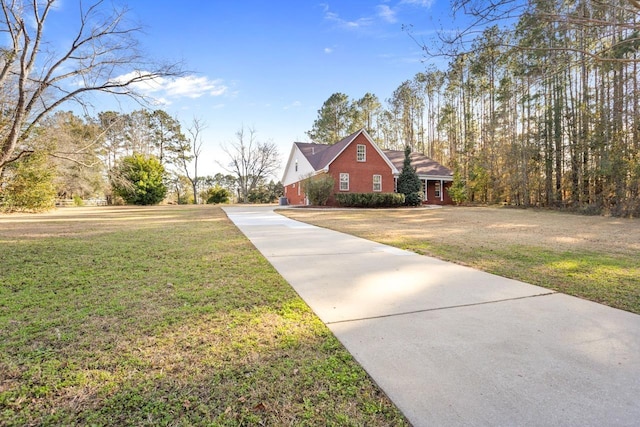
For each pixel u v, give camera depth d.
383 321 3.00
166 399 1.88
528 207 20.98
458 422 1.68
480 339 2.63
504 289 3.99
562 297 3.68
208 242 7.25
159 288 3.92
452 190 24.73
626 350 2.44
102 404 1.83
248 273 4.66
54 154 13.29
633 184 14.85
